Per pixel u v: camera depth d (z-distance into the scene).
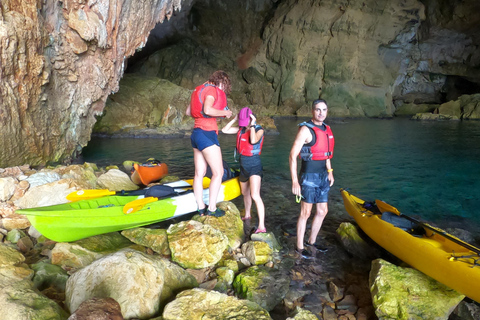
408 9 17.94
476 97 17.34
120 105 11.41
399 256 2.92
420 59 20.39
